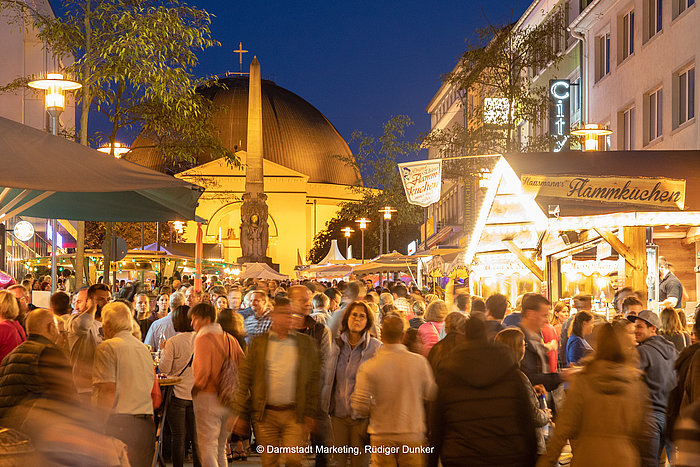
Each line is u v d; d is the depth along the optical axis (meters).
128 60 21.22
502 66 35.53
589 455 5.80
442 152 35.81
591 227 15.52
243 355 9.75
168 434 12.41
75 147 9.12
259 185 73.44
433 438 6.10
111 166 9.02
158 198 11.51
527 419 5.98
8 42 43.44
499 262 23.98
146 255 34.53
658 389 8.66
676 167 16.30
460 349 6.09
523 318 9.24
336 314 10.67
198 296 15.10
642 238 15.60
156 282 35.22
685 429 3.67
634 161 16.67
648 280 16.03
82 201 12.77
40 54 46.31
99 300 10.93
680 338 10.48
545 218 15.53
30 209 13.02
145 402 8.37
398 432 7.52
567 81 36.81
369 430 7.71
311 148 144.38
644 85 30.14
